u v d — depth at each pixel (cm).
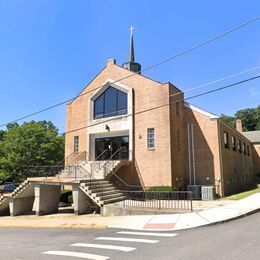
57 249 963
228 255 761
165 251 843
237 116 9050
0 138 6359
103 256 832
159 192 2069
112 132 2795
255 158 4962
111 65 2888
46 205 2258
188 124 2730
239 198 2119
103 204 1911
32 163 4438
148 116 2588
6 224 1797
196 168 2630
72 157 2962
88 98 2975
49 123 6894
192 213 1516
